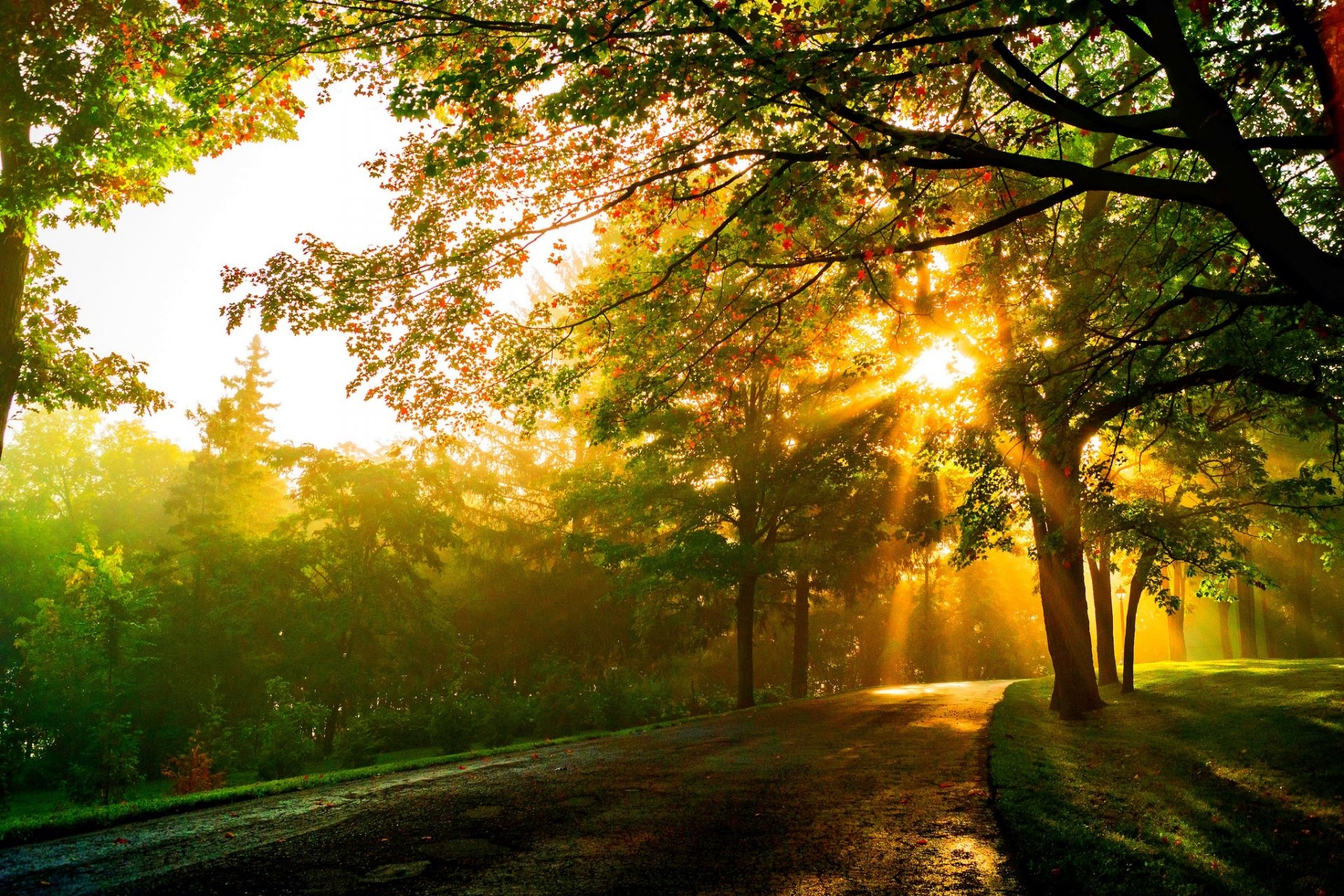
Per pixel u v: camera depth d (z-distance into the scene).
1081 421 10.69
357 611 33.81
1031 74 7.33
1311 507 14.12
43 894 6.09
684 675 40.41
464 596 41.53
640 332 11.98
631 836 7.52
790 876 6.21
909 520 21.36
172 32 9.98
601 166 9.80
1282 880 5.86
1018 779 9.30
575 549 25.73
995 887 5.88
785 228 8.40
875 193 8.35
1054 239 11.93
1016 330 12.80
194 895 6.04
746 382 23.08
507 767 11.91
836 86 6.46
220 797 9.95
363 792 10.08
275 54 8.76
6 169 12.82
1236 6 7.26
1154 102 11.74
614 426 12.45
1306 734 11.00
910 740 13.31
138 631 26.09
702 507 24.61
